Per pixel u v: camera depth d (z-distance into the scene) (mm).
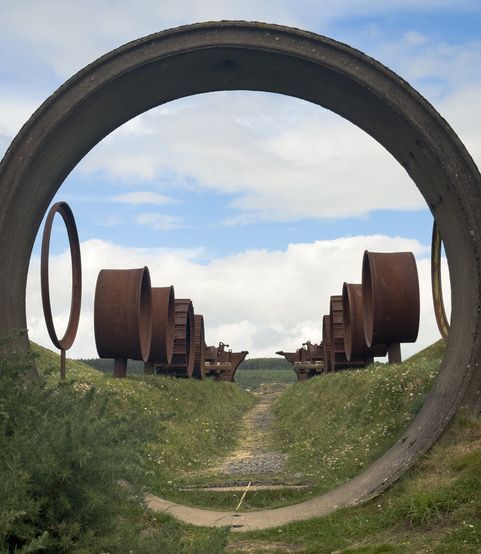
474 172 9117
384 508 8141
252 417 28844
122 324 19297
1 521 4453
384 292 17859
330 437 14797
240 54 9531
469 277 9266
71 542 4906
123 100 10094
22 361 6531
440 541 6684
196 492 10570
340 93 9945
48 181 10250
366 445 12078
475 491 7297
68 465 5066
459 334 9586
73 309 15562
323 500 9266
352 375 19062
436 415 9242
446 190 9398
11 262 9891
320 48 9445
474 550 6316
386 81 9352
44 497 4938
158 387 21594
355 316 22672
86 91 9508
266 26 9406
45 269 13719
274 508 9711
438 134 9227
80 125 9984
